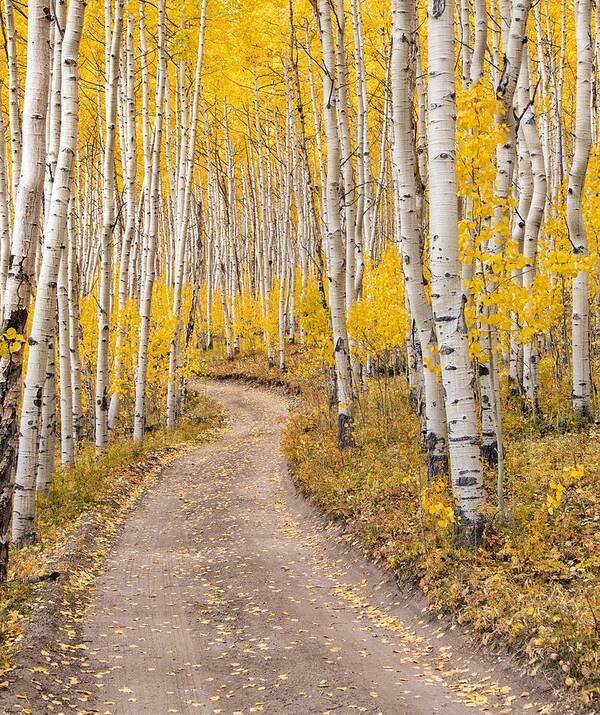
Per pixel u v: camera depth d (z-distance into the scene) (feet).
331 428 52.80
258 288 134.82
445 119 22.53
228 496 44.70
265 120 109.91
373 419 47.78
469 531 23.30
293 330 116.57
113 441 61.52
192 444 67.26
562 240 39.22
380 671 18.34
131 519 39.78
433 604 21.44
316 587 26.43
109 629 22.21
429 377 30.35
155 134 60.18
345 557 28.78
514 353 43.37
